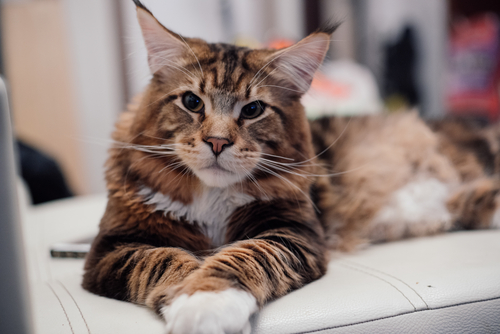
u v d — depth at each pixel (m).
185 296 0.39
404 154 0.66
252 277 0.41
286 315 0.39
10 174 0.34
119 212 0.48
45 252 0.59
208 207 0.50
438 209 0.65
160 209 0.48
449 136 0.71
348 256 0.54
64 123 1.20
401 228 0.63
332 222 0.57
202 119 0.48
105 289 0.44
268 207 0.50
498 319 0.41
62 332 0.38
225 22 1.21
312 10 1.26
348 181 0.61
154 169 0.48
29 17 1.14
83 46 1.19
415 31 1.26
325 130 0.66
